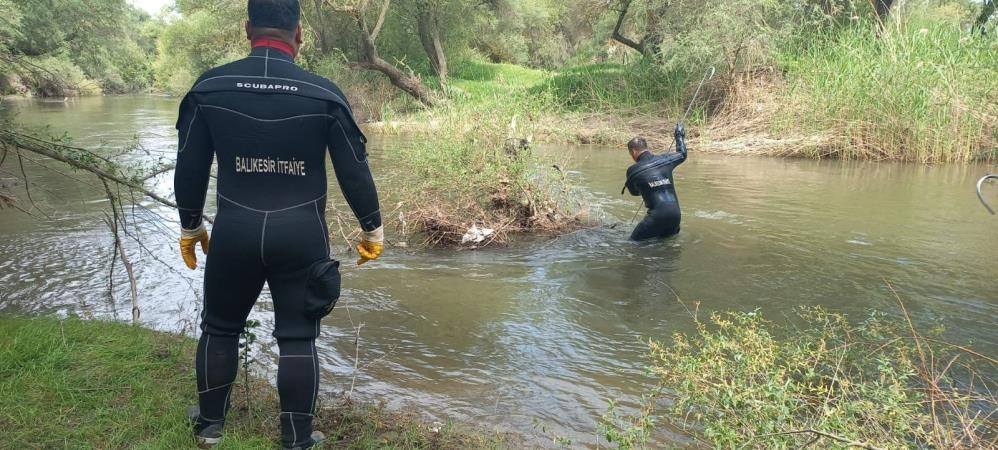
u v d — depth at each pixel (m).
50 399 3.00
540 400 3.42
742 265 5.72
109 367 3.34
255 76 2.47
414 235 6.84
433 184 7.18
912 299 4.84
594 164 12.23
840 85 13.77
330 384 3.57
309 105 2.47
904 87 12.84
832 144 13.35
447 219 6.70
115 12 22.30
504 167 7.22
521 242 6.61
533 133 8.52
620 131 16.11
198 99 2.47
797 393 2.80
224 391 2.72
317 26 23.50
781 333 4.18
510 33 35.84
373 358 3.92
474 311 4.69
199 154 2.51
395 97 22.73
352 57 24.72
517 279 5.40
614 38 21.80
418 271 5.61
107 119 22.02
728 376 2.88
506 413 3.28
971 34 13.48
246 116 2.45
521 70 30.67
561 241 6.62
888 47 13.79
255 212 2.49
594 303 4.84
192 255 2.73
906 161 12.70
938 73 12.80
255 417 3.00
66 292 4.97
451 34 26.48
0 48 6.30
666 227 6.59
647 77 19.23
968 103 12.36
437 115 9.78
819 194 9.09
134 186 4.40
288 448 2.65
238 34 32.06
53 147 4.27
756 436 2.36
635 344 4.13
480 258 6.02
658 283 5.27
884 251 6.14
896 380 2.65
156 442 2.67
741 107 15.99
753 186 9.78
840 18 17.27
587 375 3.71
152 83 50.25
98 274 5.42
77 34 20.98
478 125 7.75
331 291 2.60
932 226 7.14
